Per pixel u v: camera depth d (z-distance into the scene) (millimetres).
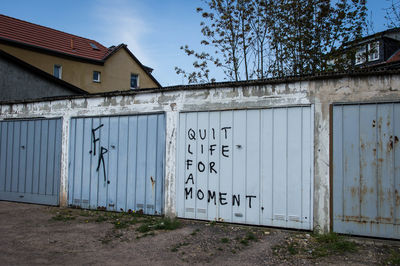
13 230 6316
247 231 6074
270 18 14938
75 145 8727
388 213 5395
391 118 5480
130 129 7953
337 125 5816
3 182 9930
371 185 5531
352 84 5758
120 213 7789
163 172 7391
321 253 4824
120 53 25469
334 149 5805
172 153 7336
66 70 21781
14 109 9961
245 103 6641
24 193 9484
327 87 5938
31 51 20047
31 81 13953
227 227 6387
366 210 5531
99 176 8273
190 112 7207
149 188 7559
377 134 5551
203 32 15797
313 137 5977
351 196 5641
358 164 5633
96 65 23609
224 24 15445
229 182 6676
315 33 14344
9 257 4754
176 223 6535
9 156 9906
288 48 14539
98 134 8398
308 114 6059
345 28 14195
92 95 8531
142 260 4637
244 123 6629
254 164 6473
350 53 14234
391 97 5496
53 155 9078
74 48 23297
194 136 7113
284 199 6148
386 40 21328
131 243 5445
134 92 7910
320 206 5844
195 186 7008
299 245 5215
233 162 6672
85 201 8398
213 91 6988
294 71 14375
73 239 5703
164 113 7512
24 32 21203
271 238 5617
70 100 8945
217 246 5230
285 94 6273
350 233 5602
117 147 8094
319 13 14156
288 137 6199
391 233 5355
